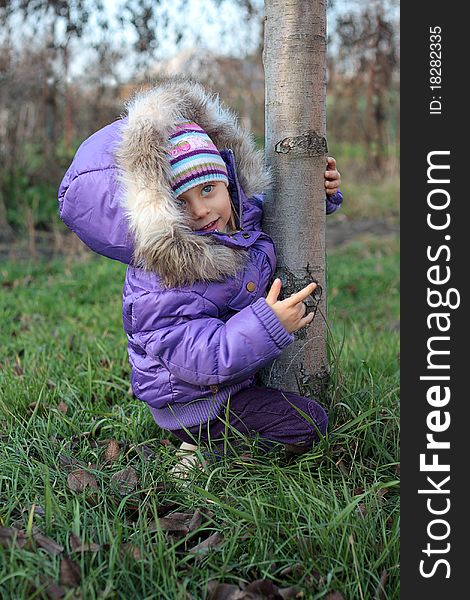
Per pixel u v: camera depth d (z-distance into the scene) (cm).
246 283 249
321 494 228
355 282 627
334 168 280
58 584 192
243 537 215
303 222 265
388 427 279
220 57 758
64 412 310
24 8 648
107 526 207
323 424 258
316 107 261
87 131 794
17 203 785
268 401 255
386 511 235
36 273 634
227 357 231
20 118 788
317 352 275
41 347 406
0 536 206
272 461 252
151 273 241
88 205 242
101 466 263
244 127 275
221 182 246
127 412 314
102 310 501
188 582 199
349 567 205
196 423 258
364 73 968
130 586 194
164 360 239
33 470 250
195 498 238
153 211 229
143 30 598
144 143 232
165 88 253
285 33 256
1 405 304
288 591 194
